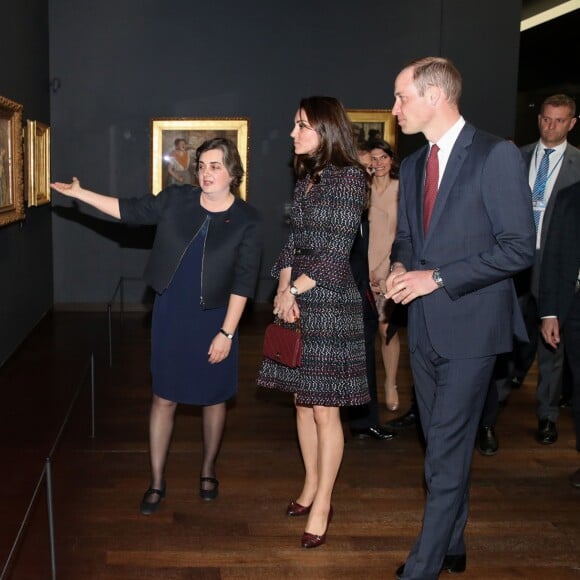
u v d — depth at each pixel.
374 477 4.70
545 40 14.63
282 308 3.51
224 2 10.06
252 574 3.49
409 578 3.18
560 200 4.59
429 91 3.00
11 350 7.69
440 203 3.06
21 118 7.86
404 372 7.27
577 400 4.62
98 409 5.96
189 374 4.03
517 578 3.50
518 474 4.79
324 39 10.22
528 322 5.65
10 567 3.50
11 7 7.69
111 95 10.12
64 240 10.34
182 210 4.02
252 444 5.26
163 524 3.98
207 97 10.20
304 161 3.54
